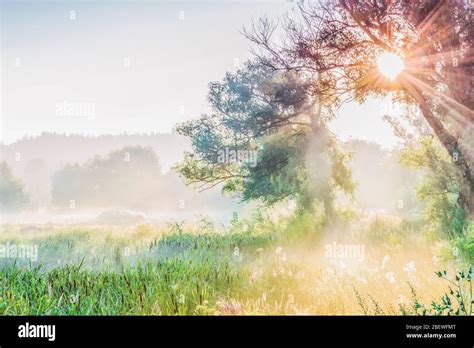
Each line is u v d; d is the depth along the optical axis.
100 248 8.04
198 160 13.75
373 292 4.35
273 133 13.28
